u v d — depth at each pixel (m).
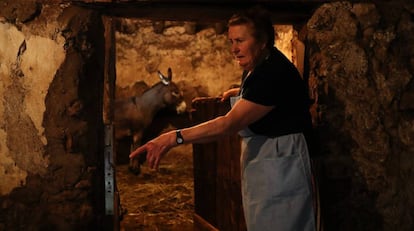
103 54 2.40
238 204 2.78
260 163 2.07
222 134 1.93
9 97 2.23
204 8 2.40
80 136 2.25
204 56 6.88
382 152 2.47
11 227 2.26
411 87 2.48
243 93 2.00
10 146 2.24
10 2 2.18
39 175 2.25
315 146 2.44
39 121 2.23
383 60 2.46
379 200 2.50
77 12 2.23
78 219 2.26
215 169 3.22
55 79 2.22
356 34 2.42
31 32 2.21
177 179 5.96
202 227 3.55
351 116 2.47
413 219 2.51
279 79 1.95
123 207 4.56
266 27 2.00
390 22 2.45
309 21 2.46
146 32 6.74
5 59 2.21
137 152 1.93
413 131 2.48
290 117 2.04
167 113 6.97
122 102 6.52
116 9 2.35
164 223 4.16
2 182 2.25
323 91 2.47
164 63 6.84
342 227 2.52
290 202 2.04
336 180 2.50
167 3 2.30
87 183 2.27
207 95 6.91
